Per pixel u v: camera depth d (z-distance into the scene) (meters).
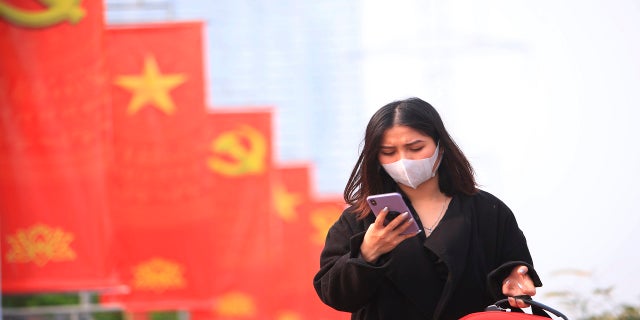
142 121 15.38
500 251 6.07
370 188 5.98
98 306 16.66
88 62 15.16
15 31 15.10
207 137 15.60
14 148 15.20
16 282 15.22
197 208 15.43
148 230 15.40
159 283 15.39
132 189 15.39
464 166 5.97
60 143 15.23
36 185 15.23
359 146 6.28
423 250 5.89
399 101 5.95
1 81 15.11
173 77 15.46
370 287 5.63
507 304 5.91
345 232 6.06
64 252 15.25
